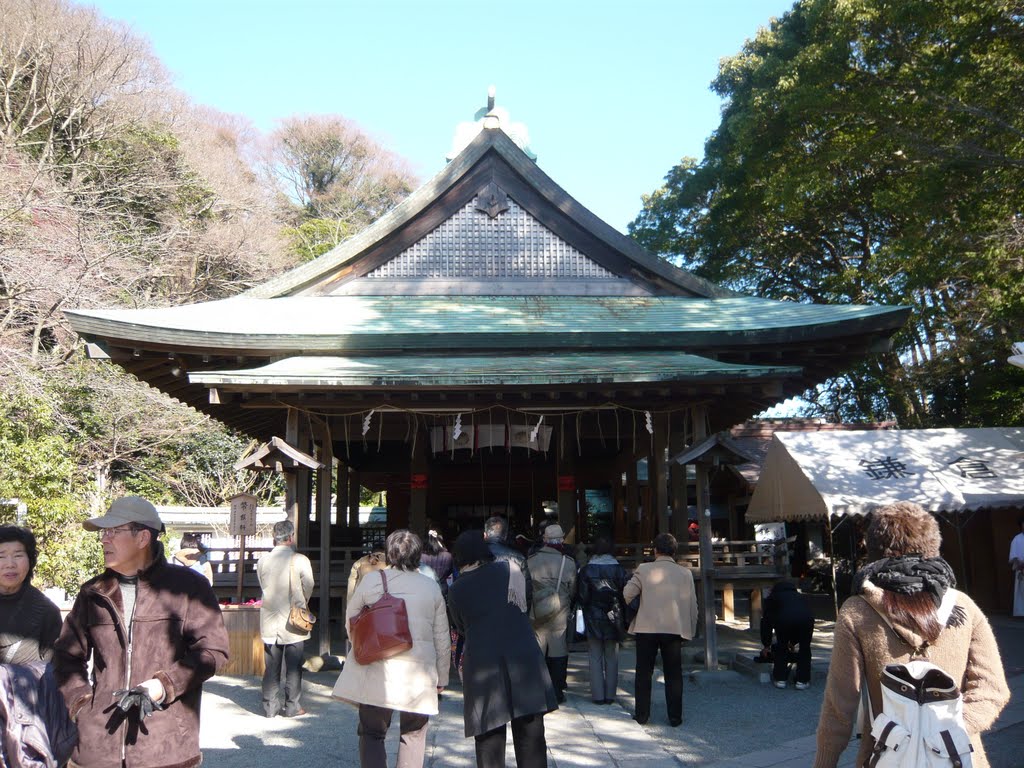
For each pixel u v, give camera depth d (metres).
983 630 2.84
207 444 24.84
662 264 13.34
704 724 6.86
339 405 10.34
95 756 3.09
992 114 13.98
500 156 13.49
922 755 2.62
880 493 11.60
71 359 21.02
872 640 2.84
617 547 11.71
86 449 20.62
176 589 3.36
